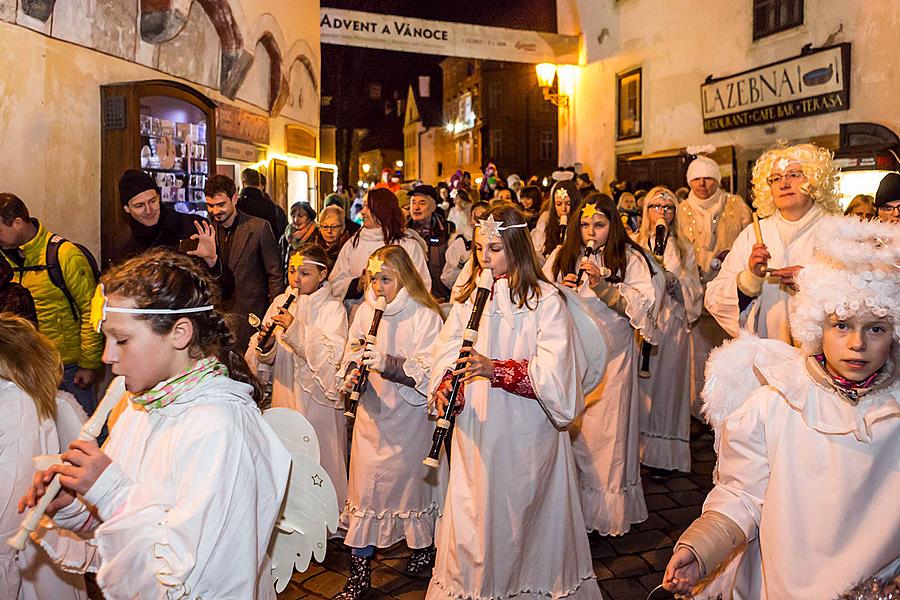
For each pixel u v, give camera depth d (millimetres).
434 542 4203
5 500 2646
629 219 8594
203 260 4488
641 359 5656
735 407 2215
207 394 1980
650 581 4102
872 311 1885
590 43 16422
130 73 6805
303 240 7457
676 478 5688
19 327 2783
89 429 2000
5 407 2668
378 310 4137
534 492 3287
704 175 7148
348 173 31969
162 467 1920
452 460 3410
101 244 6398
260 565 2029
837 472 1974
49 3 5547
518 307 3301
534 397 3211
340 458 4602
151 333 1953
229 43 8820
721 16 12078
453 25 15242
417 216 6980
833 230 1979
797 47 10391
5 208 4574
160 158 7043
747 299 4434
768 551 2037
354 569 3973
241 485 1908
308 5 12445
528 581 3373
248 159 9695
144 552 1819
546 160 38250
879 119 9078
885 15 8945
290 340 4406
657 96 14062
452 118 46219
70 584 2939
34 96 5523
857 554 1928
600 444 4582
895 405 1942
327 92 31844
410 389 4086
